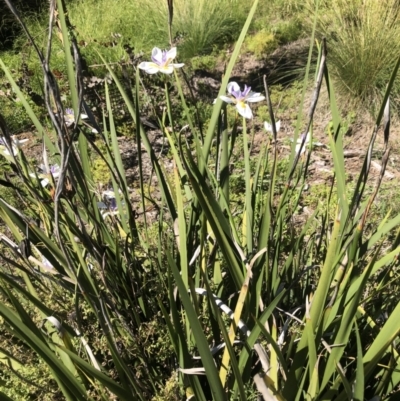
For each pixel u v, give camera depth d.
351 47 4.84
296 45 6.09
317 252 1.73
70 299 1.58
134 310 1.53
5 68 1.53
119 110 4.62
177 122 4.61
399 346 1.45
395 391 1.35
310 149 1.50
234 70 5.95
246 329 1.29
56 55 5.89
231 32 6.63
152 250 1.82
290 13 6.80
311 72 5.29
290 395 1.20
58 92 0.94
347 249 1.21
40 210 1.52
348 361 1.49
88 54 5.80
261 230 1.38
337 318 1.33
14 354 1.61
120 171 1.64
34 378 1.54
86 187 1.44
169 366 1.57
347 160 4.20
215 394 1.13
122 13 7.05
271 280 1.58
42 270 1.79
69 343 1.25
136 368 1.52
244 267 1.35
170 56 1.45
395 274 1.64
